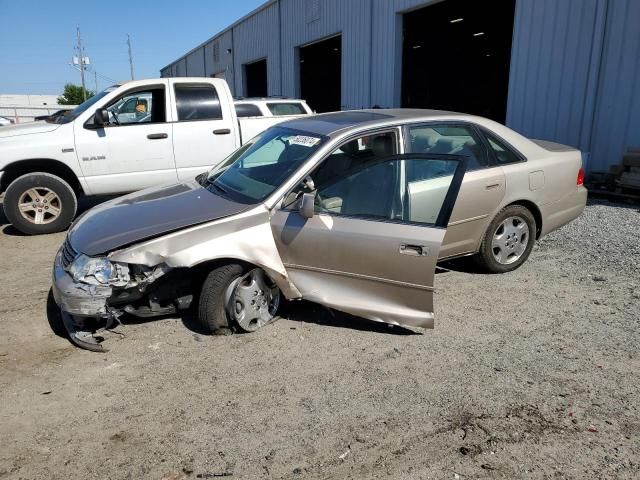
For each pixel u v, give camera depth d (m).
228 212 3.76
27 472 2.51
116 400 3.11
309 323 4.08
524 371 3.36
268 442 2.71
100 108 7.10
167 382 3.29
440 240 3.49
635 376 3.29
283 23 22.05
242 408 3.01
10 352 3.70
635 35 8.46
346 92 17.41
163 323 4.10
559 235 6.44
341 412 2.95
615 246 5.88
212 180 4.62
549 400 3.04
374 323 4.08
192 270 3.77
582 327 3.98
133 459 2.60
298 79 21.77
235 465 2.55
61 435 2.79
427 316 3.62
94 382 3.30
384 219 3.69
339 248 3.71
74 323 3.82
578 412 2.92
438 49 25.14
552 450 2.62
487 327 4.00
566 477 2.43
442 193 3.67
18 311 4.41
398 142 4.27
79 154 7.02
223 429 2.82
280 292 4.07
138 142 7.28
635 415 2.89
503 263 5.02
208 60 36.12
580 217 7.24
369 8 15.56
